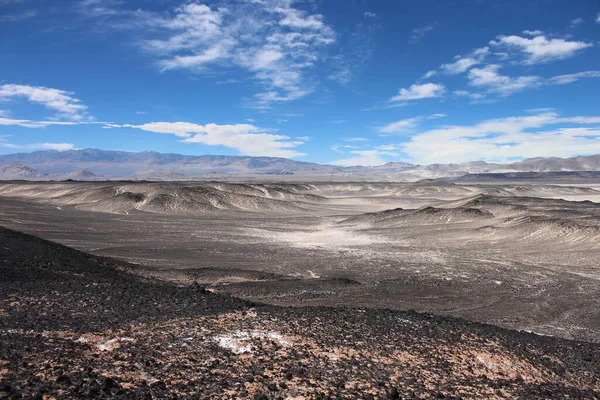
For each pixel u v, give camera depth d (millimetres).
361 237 66562
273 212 107125
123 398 8555
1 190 141375
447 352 12430
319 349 11977
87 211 92625
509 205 82625
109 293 17781
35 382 8820
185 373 10109
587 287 35469
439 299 31031
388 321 15148
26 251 26188
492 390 10336
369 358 11586
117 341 11984
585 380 11719
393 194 187875
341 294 30438
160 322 13984
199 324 13812
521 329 24266
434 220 77062
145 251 49719
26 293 16484
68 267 24984
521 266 44031
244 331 13203
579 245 51688
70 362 10164
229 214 98812
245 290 29109
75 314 14383
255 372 10344
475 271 41656
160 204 100812
